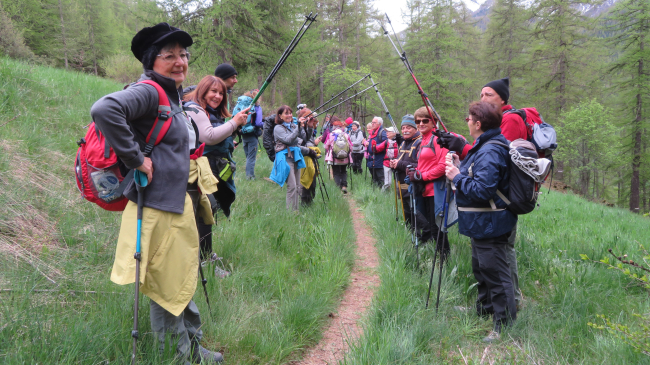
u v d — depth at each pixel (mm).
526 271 3984
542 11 28531
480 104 2893
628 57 23703
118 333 2174
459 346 2707
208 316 2650
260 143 12336
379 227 5812
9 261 2752
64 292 2617
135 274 1897
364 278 4277
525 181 2688
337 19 29641
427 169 4070
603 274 3936
